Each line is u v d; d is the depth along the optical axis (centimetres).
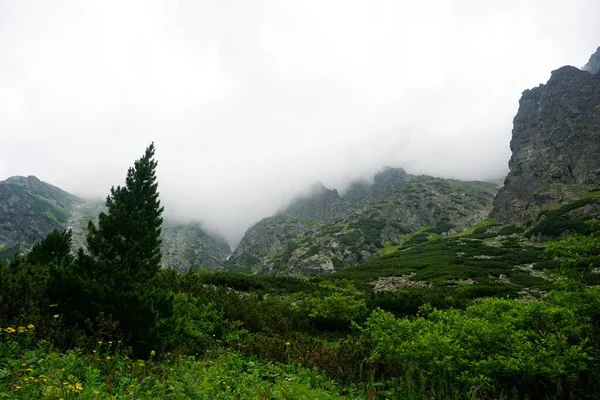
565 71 12756
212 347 1264
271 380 949
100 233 1325
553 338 964
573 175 9656
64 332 923
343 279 5169
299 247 14450
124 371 781
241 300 2144
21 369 619
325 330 2134
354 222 15825
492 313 1304
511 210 10344
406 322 1279
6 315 891
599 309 1059
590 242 1110
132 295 1084
